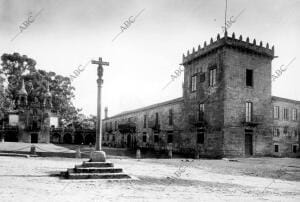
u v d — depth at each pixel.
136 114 55.28
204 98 34.69
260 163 24.89
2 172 13.32
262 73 34.41
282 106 40.97
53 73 74.88
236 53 32.62
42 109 58.84
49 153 28.88
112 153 36.91
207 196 9.09
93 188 9.91
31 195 8.28
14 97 66.19
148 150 45.28
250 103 33.28
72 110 77.88
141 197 8.56
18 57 70.12
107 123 73.44
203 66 35.59
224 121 30.80
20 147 39.94
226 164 23.31
